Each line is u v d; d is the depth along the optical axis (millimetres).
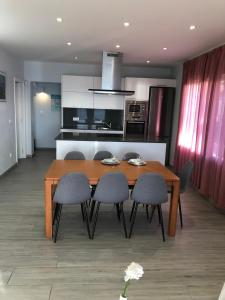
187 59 5746
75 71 7227
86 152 4859
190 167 3514
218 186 4109
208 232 3357
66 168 3377
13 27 3615
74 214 3740
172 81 6809
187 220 3705
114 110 7645
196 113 5078
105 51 5094
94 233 3201
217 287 2326
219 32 3570
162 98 6680
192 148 5215
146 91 6840
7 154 5699
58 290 2201
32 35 4051
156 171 3406
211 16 2955
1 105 5191
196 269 2570
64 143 4789
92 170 3330
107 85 5223
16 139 6359
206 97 4652
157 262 2652
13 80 6016
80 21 3291
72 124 7613
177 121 6625
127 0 2568
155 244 3006
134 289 2246
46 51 5363
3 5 2781
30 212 3738
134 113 6914
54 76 7176
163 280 2383
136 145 4938
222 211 4066
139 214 3844
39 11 2955
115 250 2842
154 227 3439
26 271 2430
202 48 4578
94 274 2424
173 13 2900
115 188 3002
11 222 3414
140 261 2656
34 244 2896
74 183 2875
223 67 4031
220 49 4141
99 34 3885
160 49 4777
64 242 2963
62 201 2916
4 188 4766
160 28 3475
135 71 7352
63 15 3082
